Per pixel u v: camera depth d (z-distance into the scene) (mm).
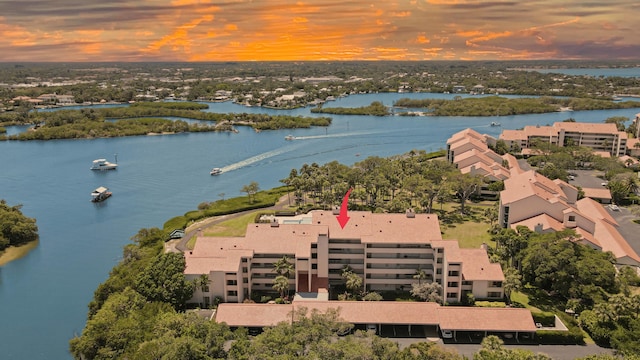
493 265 146625
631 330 121312
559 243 150500
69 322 145500
